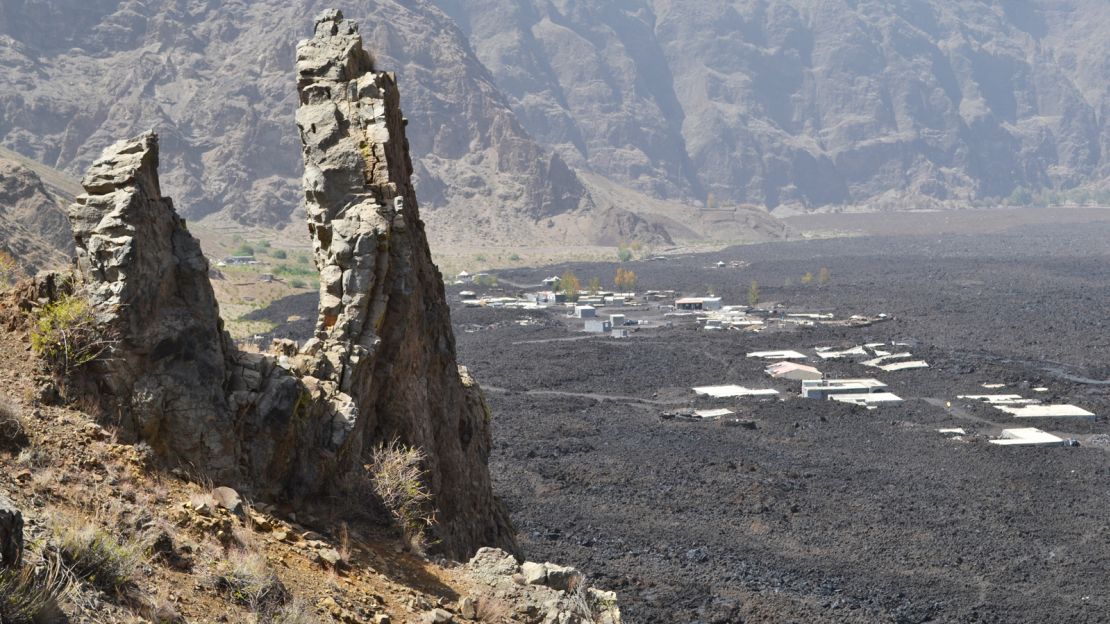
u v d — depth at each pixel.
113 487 16.52
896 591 64.88
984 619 60.84
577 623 18.80
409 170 30.34
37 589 12.48
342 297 24.67
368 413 24.39
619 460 99.69
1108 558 73.56
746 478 93.31
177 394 19.09
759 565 68.44
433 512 23.88
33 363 18.19
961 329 194.62
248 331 163.75
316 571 17.34
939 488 92.06
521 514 79.19
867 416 124.56
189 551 15.73
